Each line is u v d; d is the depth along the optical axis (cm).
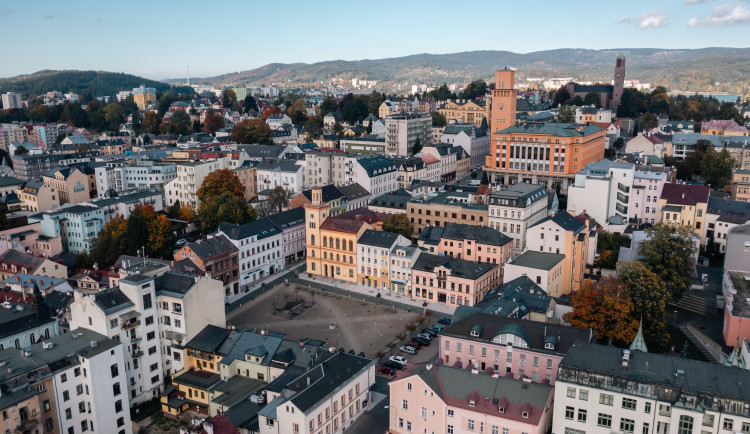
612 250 19575
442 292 18350
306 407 10944
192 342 14088
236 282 19838
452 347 13188
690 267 17088
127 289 13625
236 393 12838
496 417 10544
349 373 12350
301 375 12194
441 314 17688
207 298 14638
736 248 17325
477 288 17900
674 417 9556
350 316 17662
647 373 10119
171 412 13325
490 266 18725
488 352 12744
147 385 13950
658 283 15062
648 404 9781
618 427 10094
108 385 12488
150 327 13938
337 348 15462
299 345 13425
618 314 13750
